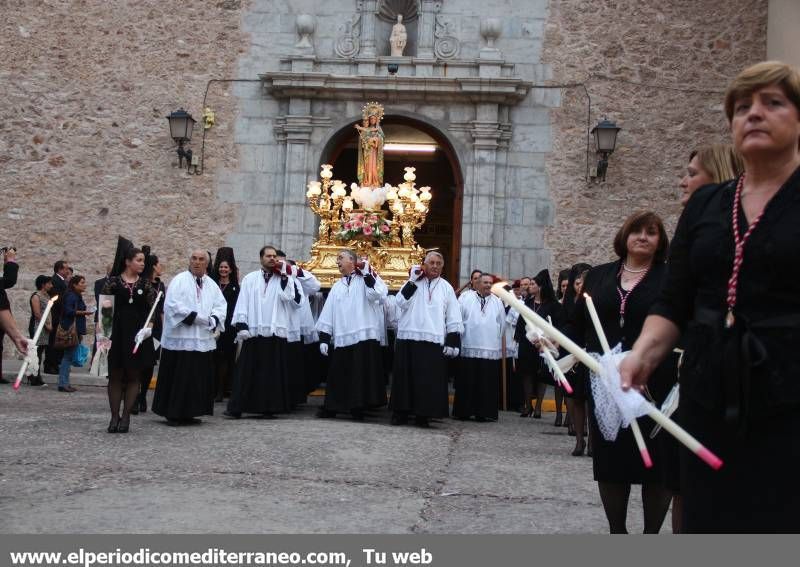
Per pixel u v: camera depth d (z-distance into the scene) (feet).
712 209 8.11
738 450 7.50
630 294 13.88
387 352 35.58
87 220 46.65
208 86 47.03
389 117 46.83
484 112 46.09
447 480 19.33
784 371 7.36
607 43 46.44
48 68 47.21
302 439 23.58
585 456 24.12
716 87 45.91
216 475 18.43
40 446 21.21
